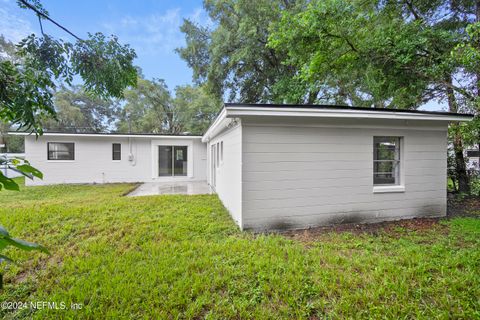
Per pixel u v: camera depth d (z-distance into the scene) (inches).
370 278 93.2
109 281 91.1
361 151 171.8
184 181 436.5
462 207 213.5
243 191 153.6
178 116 861.8
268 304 80.9
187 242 129.0
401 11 255.1
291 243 131.2
